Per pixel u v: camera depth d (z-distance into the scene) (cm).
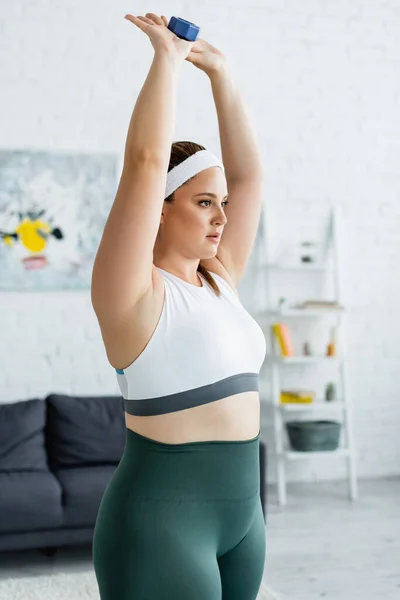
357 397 581
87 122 530
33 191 515
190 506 132
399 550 415
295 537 439
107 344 135
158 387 133
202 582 129
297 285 571
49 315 519
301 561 396
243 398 139
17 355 514
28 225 514
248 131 166
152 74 130
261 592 347
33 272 514
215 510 134
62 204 519
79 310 523
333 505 512
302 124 572
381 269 586
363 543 428
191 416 134
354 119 581
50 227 516
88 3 532
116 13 536
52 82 526
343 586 360
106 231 129
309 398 541
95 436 454
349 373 580
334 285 576
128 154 127
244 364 141
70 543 402
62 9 528
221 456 135
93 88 532
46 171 518
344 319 577
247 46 562
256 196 167
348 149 580
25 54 522
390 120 587
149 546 129
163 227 145
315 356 547
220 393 136
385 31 586
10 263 511
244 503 138
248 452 139
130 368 134
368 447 583
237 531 138
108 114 533
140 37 539
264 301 567
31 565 402
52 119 525
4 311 513
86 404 465
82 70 530
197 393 135
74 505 400
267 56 566
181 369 134
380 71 585
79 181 521
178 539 129
